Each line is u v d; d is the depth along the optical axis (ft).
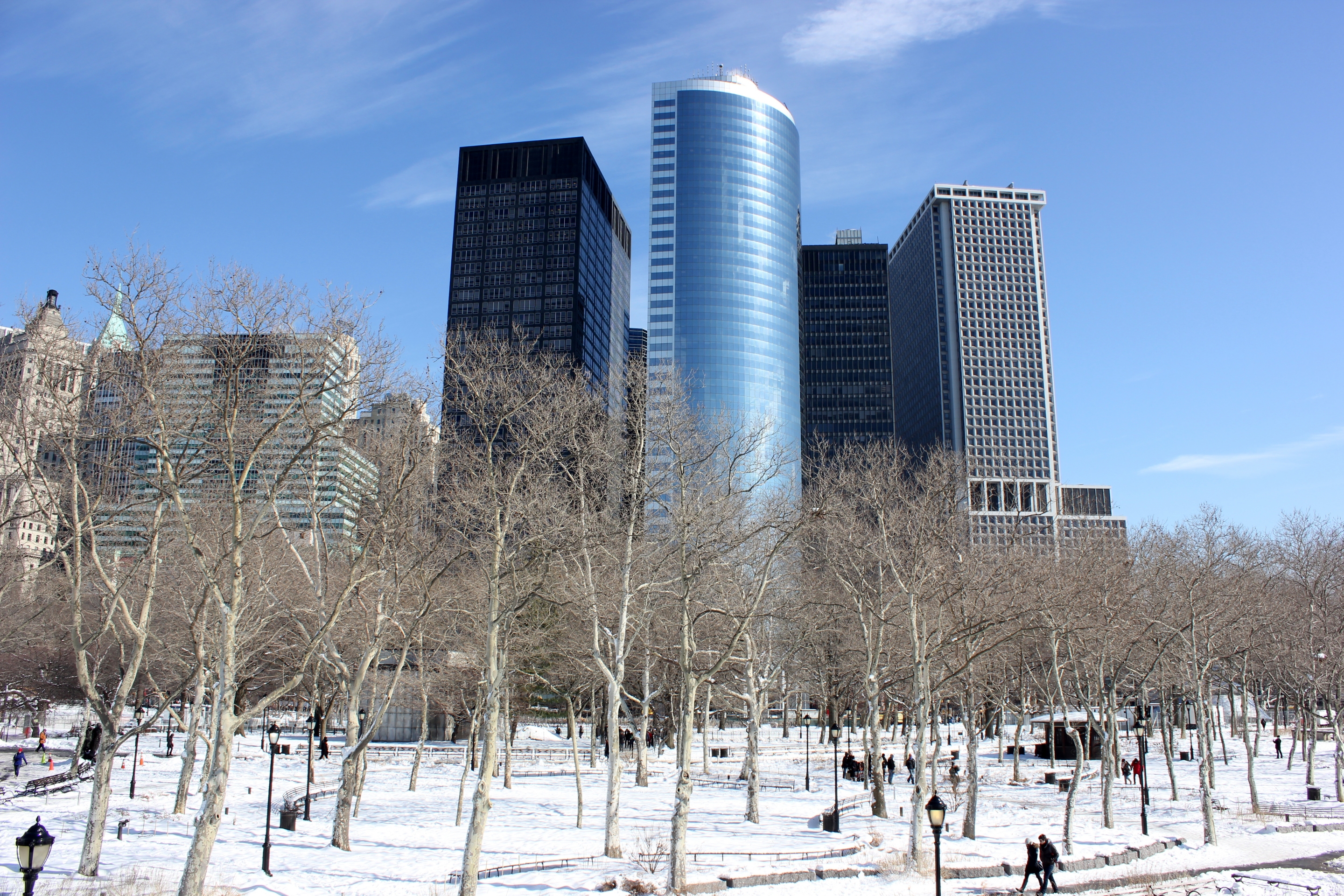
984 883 95.76
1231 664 181.78
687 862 97.86
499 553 81.56
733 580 124.77
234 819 123.03
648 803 152.66
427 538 105.60
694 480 112.16
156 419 74.59
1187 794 178.91
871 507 130.82
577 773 123.44
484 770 74.33
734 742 314.14
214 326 73.26
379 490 96.48
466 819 129.80
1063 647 151.43
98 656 121.19
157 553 94.22
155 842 99.60
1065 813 117.80
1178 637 137.28
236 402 71.77
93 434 75.92
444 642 151.43
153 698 273.13
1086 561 146.20
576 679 166.61
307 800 123.85
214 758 65.51
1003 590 126.11
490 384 90.63
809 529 107.96
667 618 151.02
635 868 92.27
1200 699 124.36
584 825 126.11
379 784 173.68
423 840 108.27
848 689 207.31
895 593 126.52
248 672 141.90
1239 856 115.44
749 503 141.08
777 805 151.94
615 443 105.40
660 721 274.16
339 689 146.72
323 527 122.31
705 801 156.97
